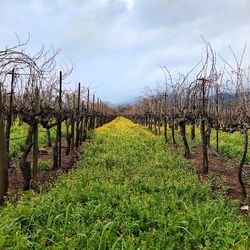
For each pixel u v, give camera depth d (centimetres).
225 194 1140
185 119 1830
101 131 3644
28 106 1305
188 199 973
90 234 681
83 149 2058
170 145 2339
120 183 1123
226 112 1792
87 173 1262
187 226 744
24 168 1083
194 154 1933
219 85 1652
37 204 834
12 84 1339
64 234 658
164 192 1036
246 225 793
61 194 910
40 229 689
